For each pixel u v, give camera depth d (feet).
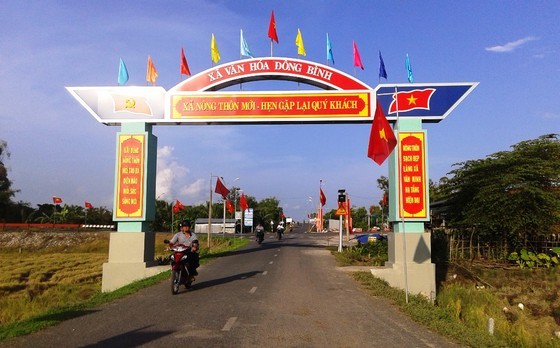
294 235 220.02
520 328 40.22
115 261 53.83
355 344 22.56
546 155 73.82
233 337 23.38
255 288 40.52
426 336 24.45
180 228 41.39
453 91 54.39
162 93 56.29
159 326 25.86
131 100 56.18
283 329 25.35
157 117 56.18
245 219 249.14
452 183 78.79
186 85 56.54
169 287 41.45
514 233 68.64
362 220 294.46
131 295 37.19
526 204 66.95
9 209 227.61
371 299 36.06
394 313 30.71
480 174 73.51
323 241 146.00
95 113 56.24
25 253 149.18
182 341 22.52
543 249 69.41
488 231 70.18
